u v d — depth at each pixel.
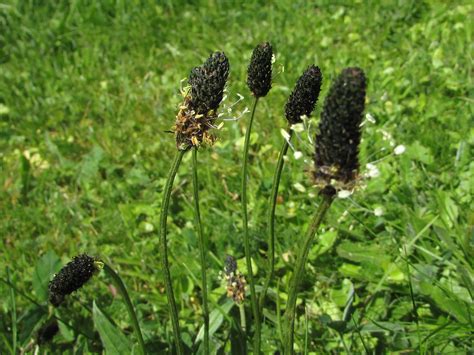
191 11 0.50
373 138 0.32
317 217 0.13
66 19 0.49
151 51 0.44
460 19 0.43
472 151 0.29
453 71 0.36
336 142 0.12
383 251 0.25
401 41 0.41
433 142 0.31
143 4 0.50
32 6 0.51
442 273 0.24
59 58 0.45
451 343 0.20
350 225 0.27
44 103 0.40
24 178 0.33
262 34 0.44
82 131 0.37
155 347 0.21
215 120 0.14
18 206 0.32
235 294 0.20
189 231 0.27
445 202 0.26
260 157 0.33
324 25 0.45
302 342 0.21
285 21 0.47
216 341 0.20
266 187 0.30
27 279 0.27
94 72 0.43
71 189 0.33
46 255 0.25
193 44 0.45
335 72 0.39
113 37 0.47
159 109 0.37
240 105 0.37
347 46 0.42
